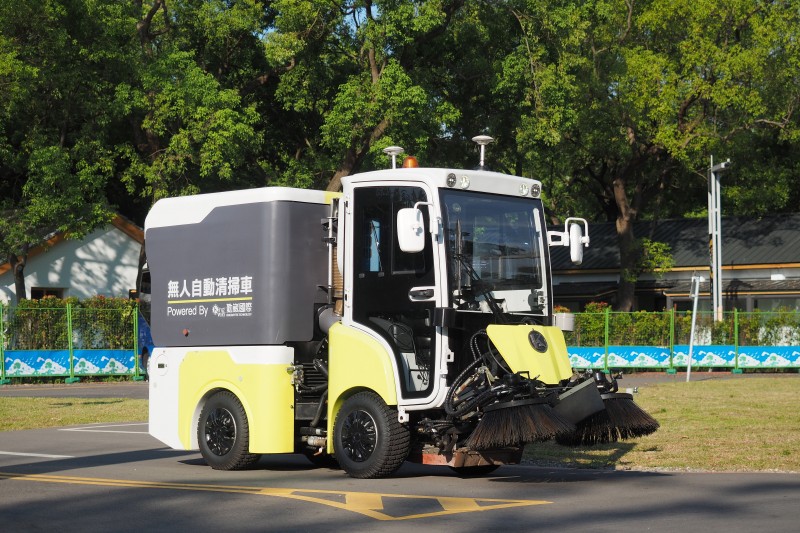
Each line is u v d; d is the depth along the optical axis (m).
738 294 44.44
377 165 35.38
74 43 35.25
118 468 12.32
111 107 35.72
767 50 41.00
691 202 58.00
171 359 12.64
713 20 41.69
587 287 49.38
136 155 36.69
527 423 9.91
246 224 12.01
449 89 41.78
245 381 11.83
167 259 12.77
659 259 45.47
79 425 18.64
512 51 39.94
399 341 10.84
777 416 17.83
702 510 8.83
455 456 10.59
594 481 10.87
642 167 47.75
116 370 33.56
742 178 50.38
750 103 41.31
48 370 32.50
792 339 36.34
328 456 12.62
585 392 10.44
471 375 10.68
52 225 38.69
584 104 44.16
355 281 11.22
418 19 35.53
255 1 41.53
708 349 36.22
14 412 20.83
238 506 9.28
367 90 36.16
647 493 9.88
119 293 41.91
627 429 10.80
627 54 43.00
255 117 36.44
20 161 36.84
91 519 8.71
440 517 8.60
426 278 10.67
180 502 9.54
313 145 44.34
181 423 12.46
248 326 11.88
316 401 11.82
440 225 10.64
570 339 36.69
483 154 11.89
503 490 10.20
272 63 38.03
